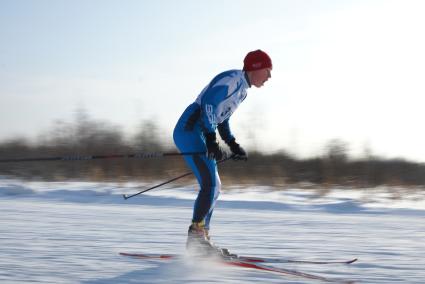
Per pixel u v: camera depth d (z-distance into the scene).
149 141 15.92
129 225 7.14
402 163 16.12
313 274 4.20
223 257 4.58
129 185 13.07
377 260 4.91
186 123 4.66
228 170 15.14
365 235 6.76
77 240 5.67
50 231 6.30
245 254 5.16
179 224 7.36
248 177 14.48
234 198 11.67
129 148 15.89
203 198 4.61
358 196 12.62
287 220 8.31
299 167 15.76
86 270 4.09
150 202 10.88
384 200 12.11
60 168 15.22
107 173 14.80
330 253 5.30
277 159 16.08
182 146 4.69
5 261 4.36
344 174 15.12
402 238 6.54
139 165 15.12
